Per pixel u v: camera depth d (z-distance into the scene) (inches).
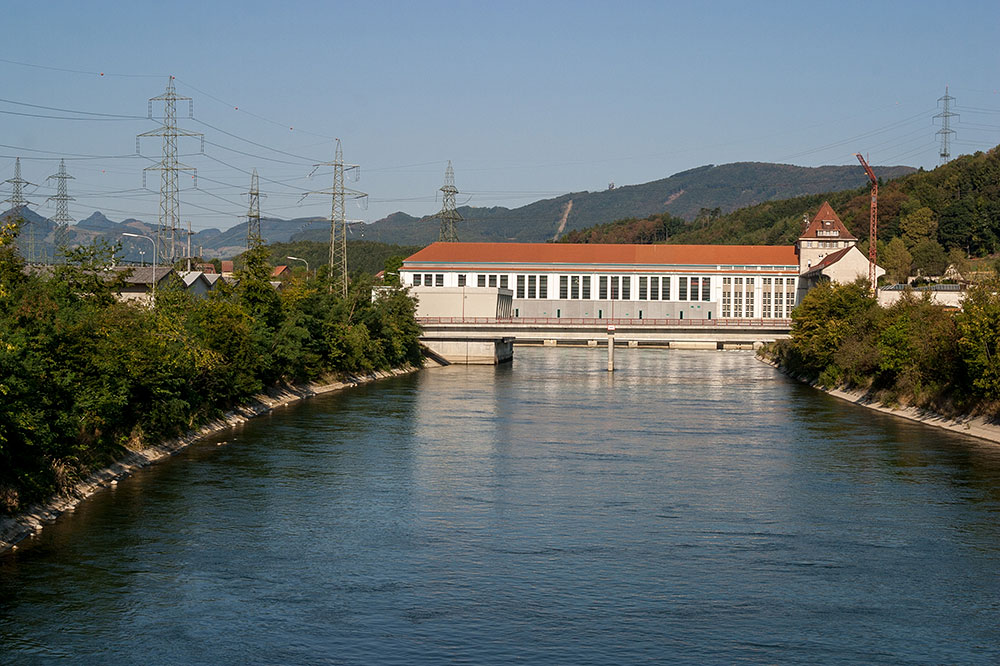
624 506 2230.6
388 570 1733.5
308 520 2064.5
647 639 1427.2
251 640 1409.9
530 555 1830.7
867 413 4060.0
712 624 1488.7
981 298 3727.9
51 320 2431.1
